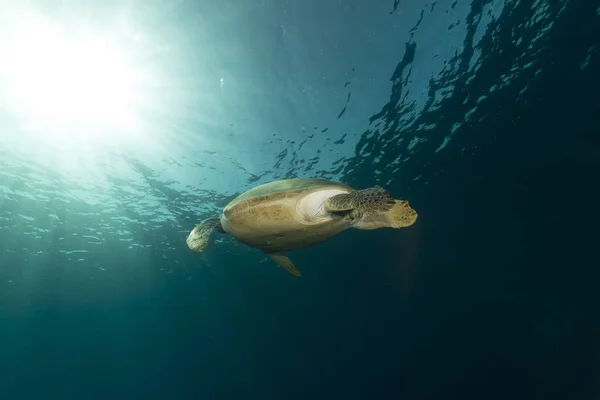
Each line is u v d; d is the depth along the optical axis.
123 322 35.41
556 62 10.05
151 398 59.62
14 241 17.45
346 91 10.05
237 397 34.56
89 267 21.52
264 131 10.96
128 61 8.84
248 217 4.28
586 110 11.16
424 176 15.45
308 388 29.02
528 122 12.11
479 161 14.12
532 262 16.09
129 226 17.39
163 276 23.98
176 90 9.52
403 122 11.95
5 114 9.87
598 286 14.40
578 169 12.65
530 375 16.08
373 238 17.97
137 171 12.83
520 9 8.51
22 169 12.15
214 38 8.26
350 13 8.10
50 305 26.94
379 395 23.44
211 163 12.35
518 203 15.01
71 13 7.73
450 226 17.52
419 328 21.42
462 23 8.69
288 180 4.73
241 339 33.38
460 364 19.23
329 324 27.22
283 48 8.63
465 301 18.70
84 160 12.13
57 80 9.23
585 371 14.12
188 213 16.31
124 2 7.55
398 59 9.36
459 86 10.70
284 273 22.52
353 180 15.20
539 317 16.12
